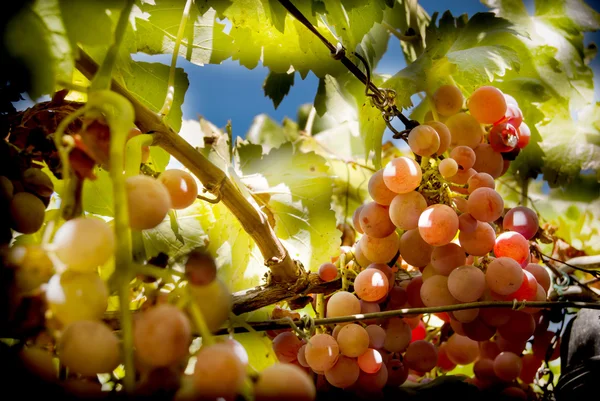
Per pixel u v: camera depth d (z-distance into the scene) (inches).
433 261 13.4
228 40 15.8
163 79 15.3
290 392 9.6
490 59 15.2
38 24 12.0
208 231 15.8
